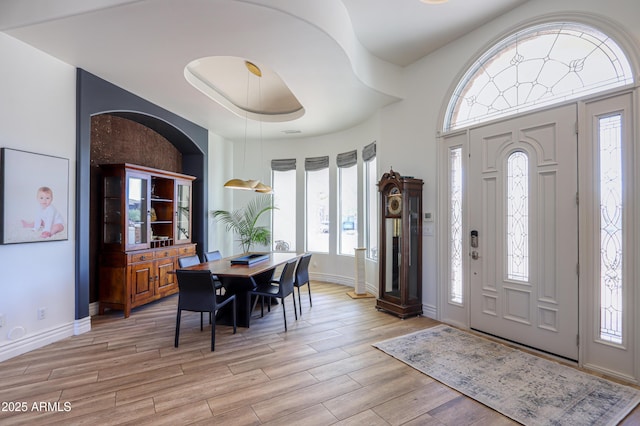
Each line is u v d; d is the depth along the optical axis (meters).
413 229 4.12
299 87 4.02
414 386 2.44
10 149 2.89
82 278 3.53
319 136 6.44
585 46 2.78
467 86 3.76
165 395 2.32
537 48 3.11
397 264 4.21
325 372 2.66
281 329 3.68
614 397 2.28
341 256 6.11
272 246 6.81
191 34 2.87
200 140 5.79
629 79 2.53
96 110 3.71
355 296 5.08
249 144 6.88
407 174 4.34
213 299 3.13
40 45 3.06
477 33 3.52
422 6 3.15
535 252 3.06
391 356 2.96
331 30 2.91
